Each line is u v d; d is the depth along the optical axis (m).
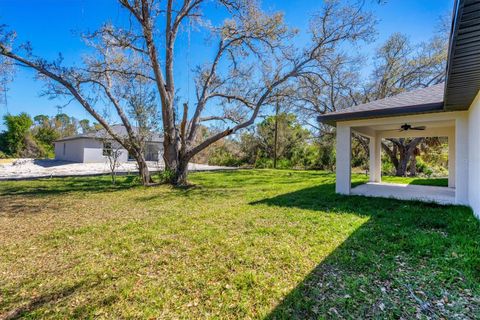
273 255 3.03
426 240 3.35
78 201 6.60
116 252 3.21
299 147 22.36
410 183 9.95
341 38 10.18
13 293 2.29
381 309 2.02
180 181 9.94
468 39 2.47
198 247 3.34
